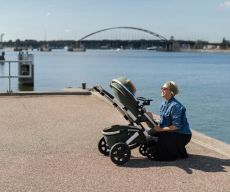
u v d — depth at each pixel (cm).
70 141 917
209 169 720
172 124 764
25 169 715
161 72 7456
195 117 2333
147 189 625
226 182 657
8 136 962
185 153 782
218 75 6700
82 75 6322
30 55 3453
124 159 740
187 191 618
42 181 655
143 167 731
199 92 3922
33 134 984
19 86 3462
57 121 1143
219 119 2258
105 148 805
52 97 1636
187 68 9169
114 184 645
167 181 660
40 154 810
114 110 1324
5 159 774
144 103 779
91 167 728
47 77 5766
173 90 774
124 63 11831
